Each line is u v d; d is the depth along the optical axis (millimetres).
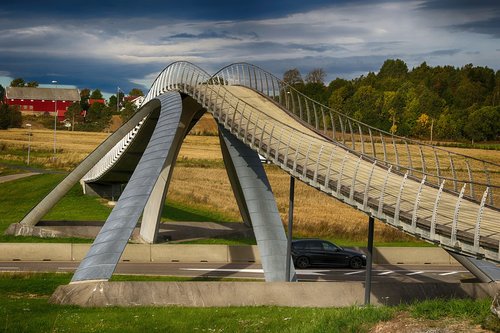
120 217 34625
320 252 45875
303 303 31125
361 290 31844
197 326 26422
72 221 53781
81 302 30422
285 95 49219
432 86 197000
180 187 80750
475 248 23594
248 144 37938
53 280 36125
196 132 157000
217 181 87875
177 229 55625
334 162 36688
